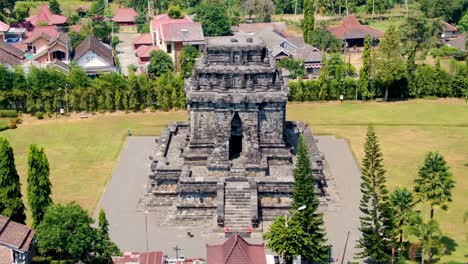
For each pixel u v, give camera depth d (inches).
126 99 5221.5
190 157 3553.2
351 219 3302.2
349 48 7559.1
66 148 4375.0
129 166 4040.4
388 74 5378.9
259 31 7175.2
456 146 4352.9
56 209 2768.2
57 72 5364.2
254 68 3469.5
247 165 3412.9
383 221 2812.5
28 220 3267.7
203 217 3319.4
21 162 4099.4
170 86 5275.6
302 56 6525.6
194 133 3553.2
